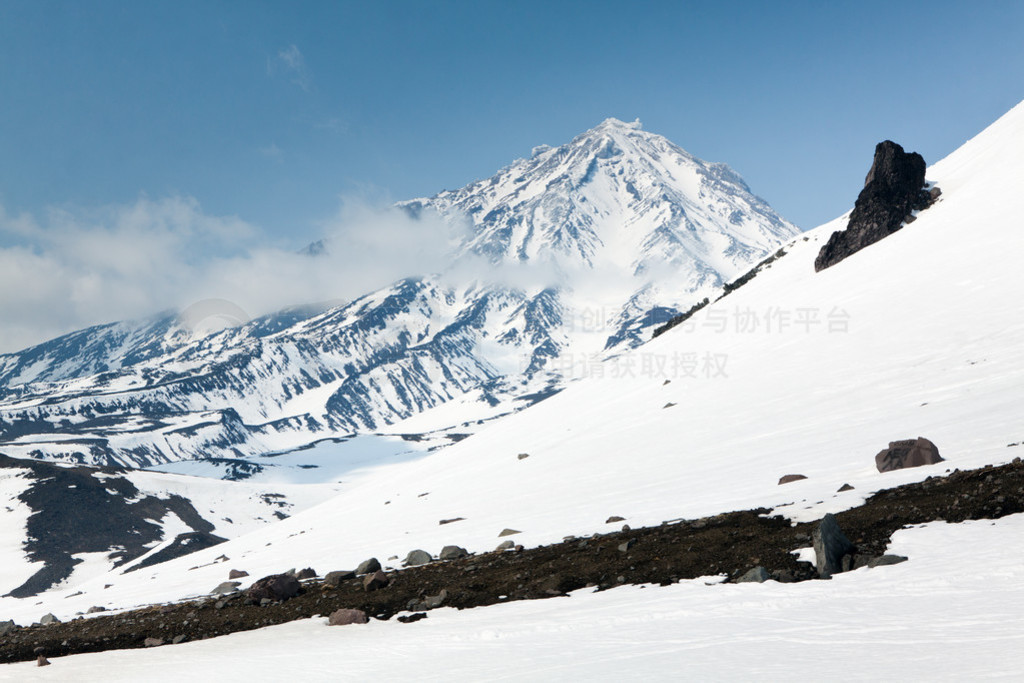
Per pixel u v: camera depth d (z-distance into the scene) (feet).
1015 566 67.82
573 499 185.26
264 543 290.35
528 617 82.89
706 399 268.21
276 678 69.97
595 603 85.10
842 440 169.89
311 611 107.86
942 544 78.95
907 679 45.14
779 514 110.11
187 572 253.85
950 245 307.37
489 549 143.33
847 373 234.79
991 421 148.66
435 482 304.71
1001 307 237.25
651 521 132.46
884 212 374.84
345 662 73.10
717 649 58.03
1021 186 325.62
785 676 48.75
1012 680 42.68
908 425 165.99
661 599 80.43
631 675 53.72
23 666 92.43
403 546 175.63
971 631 53.62
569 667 58.90
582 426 307.37
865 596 67.77
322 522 297.53
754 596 74.54
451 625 85.81
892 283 299.58
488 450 338.34
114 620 126.52
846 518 96.58
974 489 96.12
